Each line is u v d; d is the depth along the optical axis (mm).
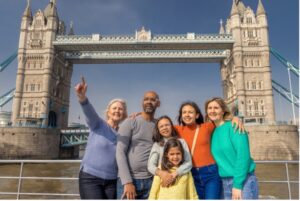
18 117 75000
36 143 67250
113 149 5734
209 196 5270
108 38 83438
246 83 79125
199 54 90188
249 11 84500
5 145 65062
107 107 6305
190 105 5812
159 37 83062
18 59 82062
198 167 5496
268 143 64688
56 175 36125
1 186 27672
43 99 78125
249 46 81500
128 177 5270
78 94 5332
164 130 5500
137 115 5883
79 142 76500
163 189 5105
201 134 5645
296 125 66188
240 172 4879
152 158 5414
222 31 108938
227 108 5672
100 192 5551
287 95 82312
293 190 23469
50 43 82250
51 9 86125
